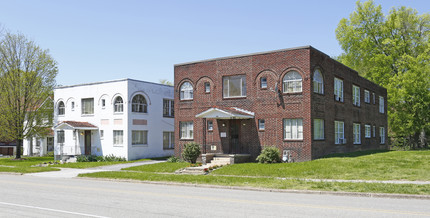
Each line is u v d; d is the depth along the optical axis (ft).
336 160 77.56
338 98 99.35
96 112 123.34
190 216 32.99
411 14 164.76
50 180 71.41
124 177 71.72
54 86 136.98
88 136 125.18
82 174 78.13
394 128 161.79
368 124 123.34
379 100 137.90
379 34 166.40
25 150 162.50
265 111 89.10
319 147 86.58
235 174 72.33
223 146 94.12
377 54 162.81
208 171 77.46
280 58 87.76
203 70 98.89
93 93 124.57
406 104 153.99
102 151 120.78
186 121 101.14
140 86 120.88
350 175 63.93
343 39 170.71
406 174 62.28
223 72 95.61
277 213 34.14
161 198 44.80
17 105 132.16
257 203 40.34
